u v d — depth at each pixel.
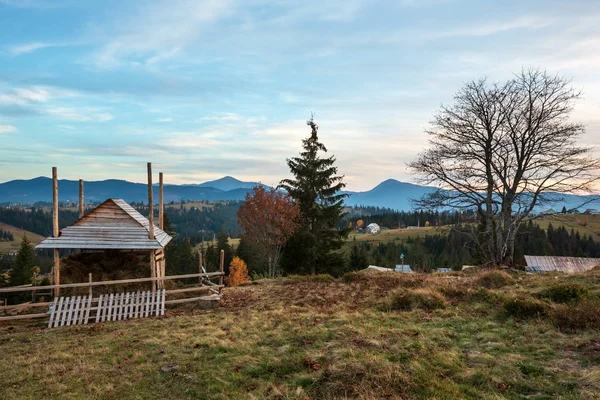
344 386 6.14
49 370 8.16
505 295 11.61
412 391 5.93
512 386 5.92
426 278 16.75
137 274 16.89
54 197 15.27
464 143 22.52
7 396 6.90
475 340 8.22
